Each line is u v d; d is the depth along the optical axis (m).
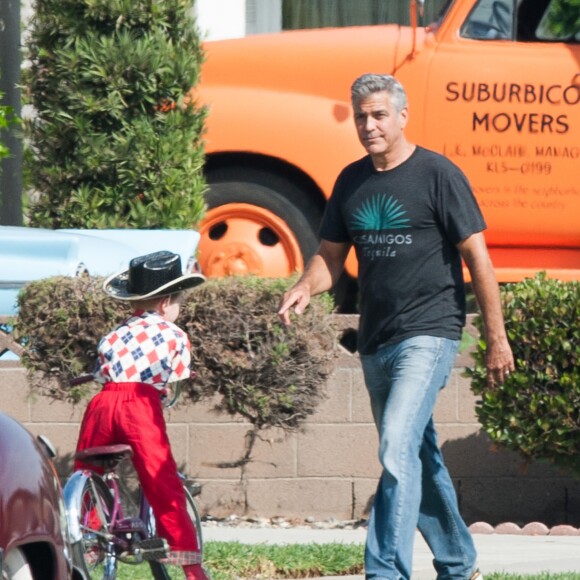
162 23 35.94
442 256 21.20
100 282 29.73
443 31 38.00
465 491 32.34
